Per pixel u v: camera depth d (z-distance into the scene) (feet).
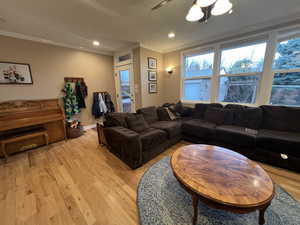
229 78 10.46
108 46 12.50
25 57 9.61
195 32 9.59
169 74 14.12
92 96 13.78
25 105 9.31
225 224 3.92
